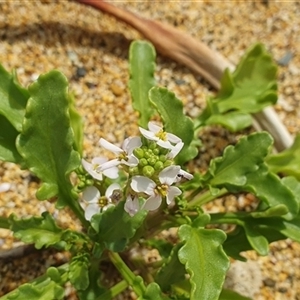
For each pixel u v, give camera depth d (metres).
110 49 0.23
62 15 0.23
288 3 0.26
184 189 0.17
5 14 0.23
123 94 0.22
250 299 0.17
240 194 0.21
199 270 0.14
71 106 0.18
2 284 0.18
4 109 0.16
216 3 0.25
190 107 0.23
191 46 0.23
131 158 0.13
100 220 0.15
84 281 0.16
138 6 0.25
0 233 0.19
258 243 0.16
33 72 0.22
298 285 0.20
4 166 0.20
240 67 0.21
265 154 0.17
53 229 0.16
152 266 0.18
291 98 0.24
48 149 0.15
